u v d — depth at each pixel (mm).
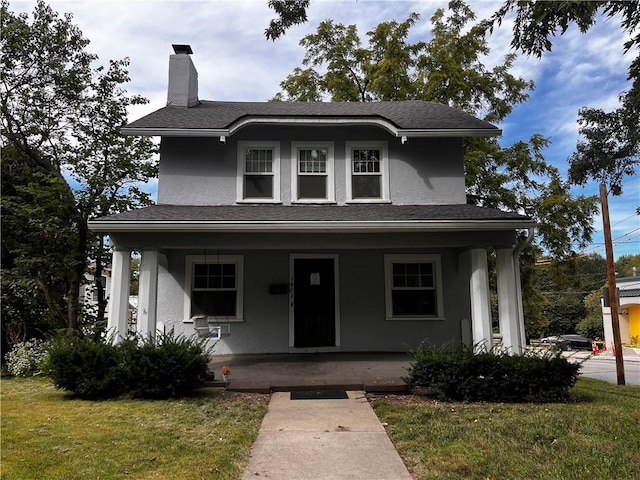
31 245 12242
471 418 5527
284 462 4234
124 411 5793
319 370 8164
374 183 10156
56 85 13328
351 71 19781
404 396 6727
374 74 18094
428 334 10445
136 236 7871
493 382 6406
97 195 12711
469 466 4066
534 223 7938
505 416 5602
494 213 8578
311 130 10211
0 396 6809
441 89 17438
